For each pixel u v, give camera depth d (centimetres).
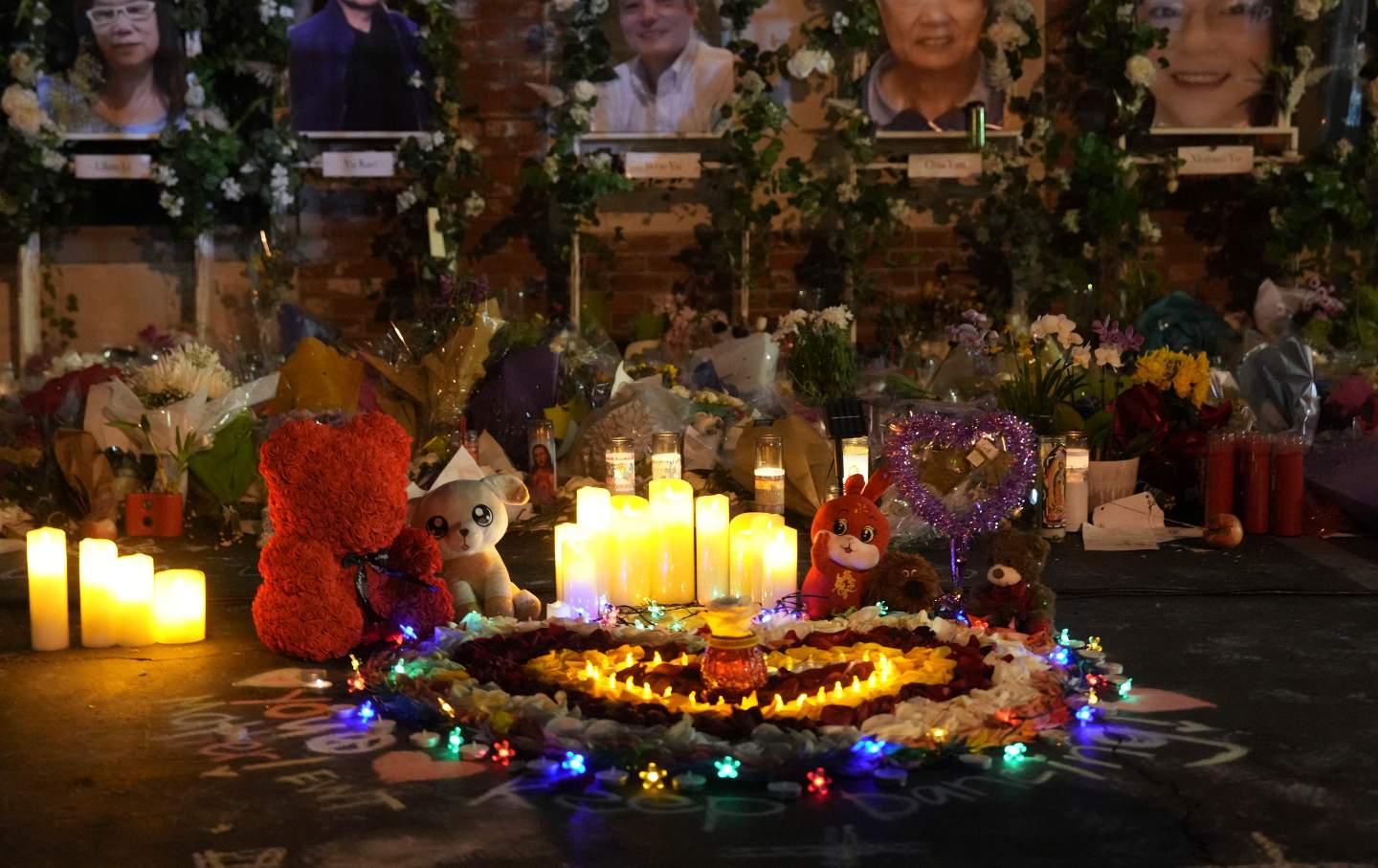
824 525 362
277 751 283
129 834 242
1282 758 276
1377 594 419
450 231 756
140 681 332
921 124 767
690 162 765
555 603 382
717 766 259
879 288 777
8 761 279
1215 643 363
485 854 232
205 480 509
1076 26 771
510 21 768
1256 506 516
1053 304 769
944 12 757
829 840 237
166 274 776
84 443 523
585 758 266
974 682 292
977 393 595
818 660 311
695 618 361
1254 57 764
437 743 285
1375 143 754
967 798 255
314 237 776
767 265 781
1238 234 780
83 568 361
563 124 752
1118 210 749
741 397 621
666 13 762
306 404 565
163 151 762
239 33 751
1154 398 546
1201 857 229
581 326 720
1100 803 253
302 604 345
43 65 751
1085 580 439
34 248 763
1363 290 707
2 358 768
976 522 361
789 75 773
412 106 763
